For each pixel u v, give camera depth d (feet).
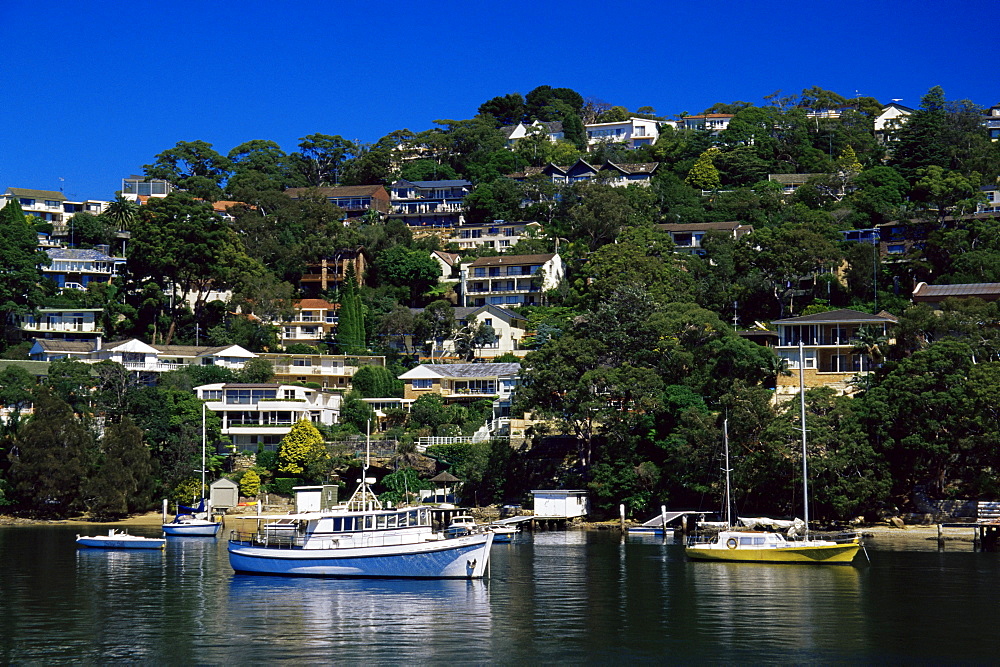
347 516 258.57
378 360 551.18
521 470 409.69
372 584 242.37
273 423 452.35
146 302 547.90
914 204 611.47
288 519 261.85
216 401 451.94
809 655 169.99
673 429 382.42
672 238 628.69
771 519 322.14
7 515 394.73
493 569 268.00
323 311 598.34
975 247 536.42
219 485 407.03
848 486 326.65
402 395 510.99
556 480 403.95
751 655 170.19
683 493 374.43
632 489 380.37
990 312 402.93
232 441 451.12
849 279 535.19
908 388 339.98
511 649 174.60
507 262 629.51
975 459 349.41
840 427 338.34
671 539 343.87
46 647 177.58
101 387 436.35
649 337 425.69
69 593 231.91
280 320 590.14
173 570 269.03
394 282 644.69
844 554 272.51
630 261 532.32
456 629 190.08
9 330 535.19
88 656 171.73
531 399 400.06
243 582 247.09
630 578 251.39
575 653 171.73
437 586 239.09
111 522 394.93
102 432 419.33
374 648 175.63
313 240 642.63
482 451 411.54
